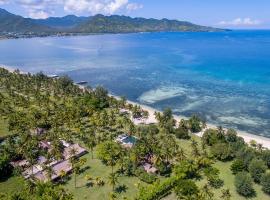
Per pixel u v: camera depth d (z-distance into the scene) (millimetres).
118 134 171000
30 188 115375
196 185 120438
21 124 174875
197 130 180500
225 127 193375
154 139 150250
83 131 168125
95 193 120062
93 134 162000
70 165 135125
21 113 190875
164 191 119312
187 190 114062
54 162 139250
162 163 132125
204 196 110062
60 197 108312
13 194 112938
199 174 132375
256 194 119938
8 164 133500
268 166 138250
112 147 144625
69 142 160250
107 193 120000
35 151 145875
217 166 140375
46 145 154375
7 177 130750
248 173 132250
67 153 146875
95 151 152750
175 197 117500
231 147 150000
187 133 170500
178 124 190750
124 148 147000
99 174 132875
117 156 141125
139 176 129250
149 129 171250
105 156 139875
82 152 149250
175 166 131875
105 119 181250
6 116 194625
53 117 187000
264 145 163875
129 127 174750
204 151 145000
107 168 137625
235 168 132875
